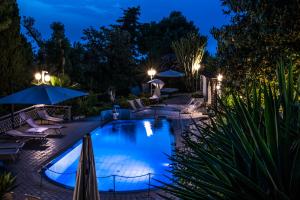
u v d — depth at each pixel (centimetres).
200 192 270
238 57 802
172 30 4022
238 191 229
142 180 1034
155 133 1714
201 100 2295
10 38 1761
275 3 732
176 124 1739
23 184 881
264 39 734
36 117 1855
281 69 311
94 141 1583
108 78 2862
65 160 1174
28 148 1238
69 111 1873
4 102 1271
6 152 1062
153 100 2541
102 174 1100
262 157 228
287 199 200
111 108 2192
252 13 759
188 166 285
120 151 1414
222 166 240
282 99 295
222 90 868
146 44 3922
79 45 2855
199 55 3014
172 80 3328
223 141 302
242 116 280
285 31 705
